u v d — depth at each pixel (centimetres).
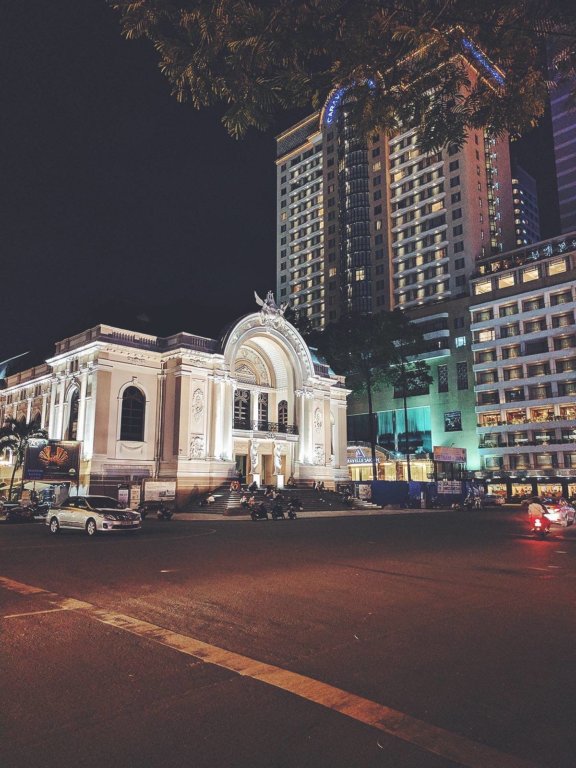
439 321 7788
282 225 10906
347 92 888
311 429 4984
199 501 3903
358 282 9075
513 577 1149
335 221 9912
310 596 938
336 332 6259
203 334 4625
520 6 796
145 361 4231
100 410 3928
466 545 1781
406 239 8731
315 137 10562
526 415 6850
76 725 442
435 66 865
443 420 7562
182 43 812
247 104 855
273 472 4756
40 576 1123
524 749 403
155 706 478
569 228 8319
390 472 7694
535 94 899
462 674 559
